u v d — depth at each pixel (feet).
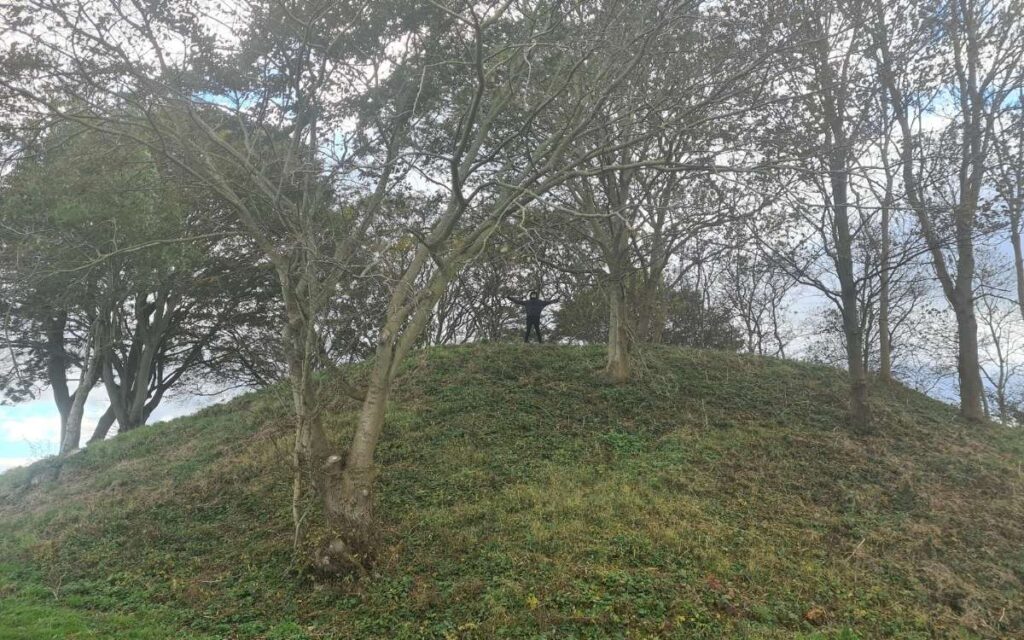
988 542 32.07
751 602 25.26
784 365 60.70
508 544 28.89
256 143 37.06
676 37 36.47
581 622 23.24
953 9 43.32
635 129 38.19
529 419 45.11
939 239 41.45
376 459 39.96
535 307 65.98
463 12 36.35
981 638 24.94
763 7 36.01
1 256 33.99
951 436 47.16
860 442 43.91
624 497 33.55
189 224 52.75
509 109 39.86
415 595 25.52
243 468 41.57
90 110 32.07
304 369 28.99
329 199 37.52
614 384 51.57
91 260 35.65
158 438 54.54
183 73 33.73
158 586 28.50
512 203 30.27
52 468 51.96
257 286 82.23
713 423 45.44
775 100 31.78
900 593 27.30
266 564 29.60
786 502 35.29
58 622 24.25
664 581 25.84
